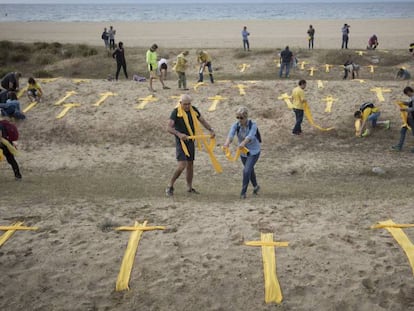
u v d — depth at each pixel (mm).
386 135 12422
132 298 4824
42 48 29844
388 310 4559
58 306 4766
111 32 29641
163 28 55188
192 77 24281
